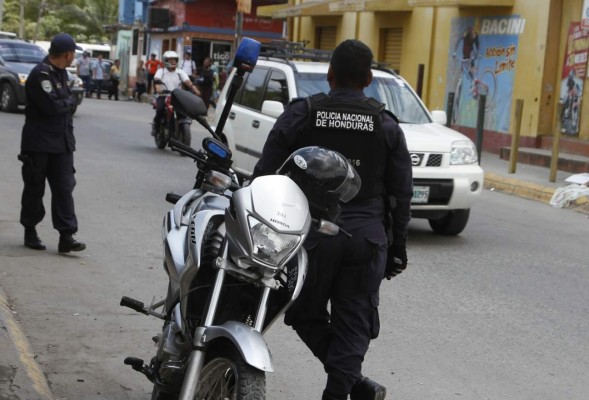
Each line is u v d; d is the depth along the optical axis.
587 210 13.23
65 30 76.44
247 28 40.84
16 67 23.09
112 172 13.58
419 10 23.62
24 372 5.00
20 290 6.91
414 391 5.44
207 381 3.77
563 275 8.82
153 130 17.16
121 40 55.38
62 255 8.13
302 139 4.27
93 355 5.66
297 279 3.84
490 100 20.77
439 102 22.88
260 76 11.70
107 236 9.12
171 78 16.88
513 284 8.32
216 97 34.38
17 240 8.57
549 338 6.70
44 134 7.79
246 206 3.60
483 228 11.32
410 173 4.34
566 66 18.77
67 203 8.02
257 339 3.55
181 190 12.35
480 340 6.55
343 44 4.33
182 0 40.00
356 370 4.20
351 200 4.25
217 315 3.88
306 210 3.68
